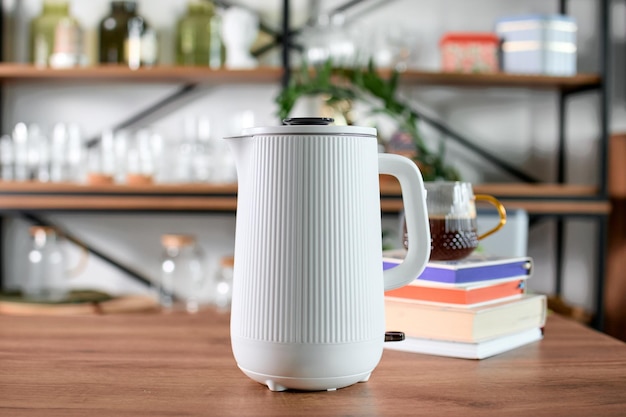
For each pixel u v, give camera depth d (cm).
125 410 71
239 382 81
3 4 295
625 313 287
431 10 302
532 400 75
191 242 272
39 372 84
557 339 104
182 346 97
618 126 312
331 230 75
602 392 77
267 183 76
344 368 76
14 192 261
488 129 305
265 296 76
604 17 274
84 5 297
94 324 112
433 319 95
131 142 300
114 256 302
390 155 82
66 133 277
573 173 307
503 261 100
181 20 281
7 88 298
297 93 250
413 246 82
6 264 299
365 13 301
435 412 71
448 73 271
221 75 272
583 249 307
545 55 278
